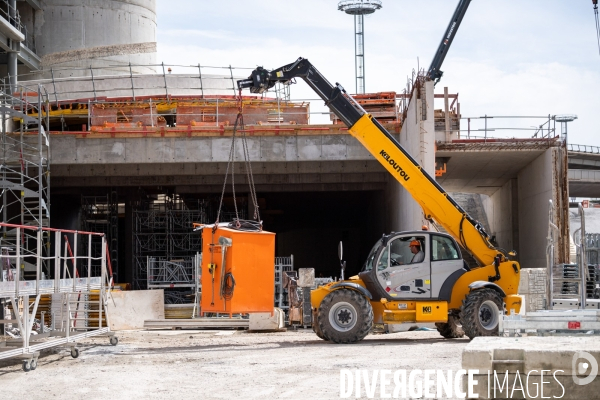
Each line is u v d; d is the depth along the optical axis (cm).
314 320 1788
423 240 1738
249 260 1579
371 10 7988
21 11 4888
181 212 3934
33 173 3591
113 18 5000
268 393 1053
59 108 3816
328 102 1820
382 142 1808
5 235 2741
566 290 1902
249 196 4369
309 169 3547
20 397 1098
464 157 3428
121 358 1516
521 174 3794
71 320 1848
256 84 1802
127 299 2412
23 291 1397
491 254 1780
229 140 3306
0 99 3169
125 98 3784
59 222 4619
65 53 4884
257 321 2217
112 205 4091
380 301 1728
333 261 5825
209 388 1113
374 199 4578
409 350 1477
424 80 2695
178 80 4141
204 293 1602
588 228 5622
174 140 3306
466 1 3531
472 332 1656
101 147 3309
